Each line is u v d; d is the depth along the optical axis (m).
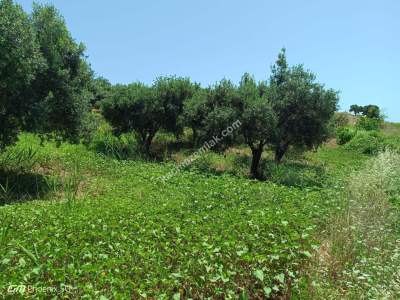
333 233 7.82
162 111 26.23
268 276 6.02
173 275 5.64
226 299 5.44
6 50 12.56
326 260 6.84
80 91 16.98
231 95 20.03
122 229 7.79
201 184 13.36
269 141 20.36
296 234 7.02
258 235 7.27
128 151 24.86
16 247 6.61
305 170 18.95
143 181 14.51
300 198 11.24
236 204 10.55
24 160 17.20
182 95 26.67
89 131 17.81
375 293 5.39
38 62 13.76
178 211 9.41
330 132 21.50
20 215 8.95
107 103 26.58
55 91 15.77
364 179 12.72
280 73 21.22
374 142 30.09
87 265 5.63
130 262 6.13
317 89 20.34
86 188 14.17
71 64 16.55
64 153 21.11
